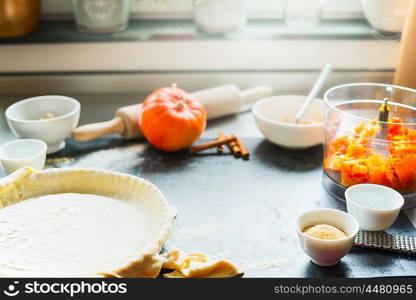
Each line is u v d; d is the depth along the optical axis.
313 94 1.14
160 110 1.05
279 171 1.03
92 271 0.71
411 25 1.05
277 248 0.80
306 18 1.36
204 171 1.03
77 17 1.32
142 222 0.82
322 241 0.73
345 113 0.90
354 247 0.81
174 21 1.43
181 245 0.81
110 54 1.37
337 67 1.40
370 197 0.87
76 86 1.40
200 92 1.23
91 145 1.13
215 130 1.21
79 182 0.91
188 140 1.08
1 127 1.19
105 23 1.31
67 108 1.14
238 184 0.98
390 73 1.40
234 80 1.41
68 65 1.38
